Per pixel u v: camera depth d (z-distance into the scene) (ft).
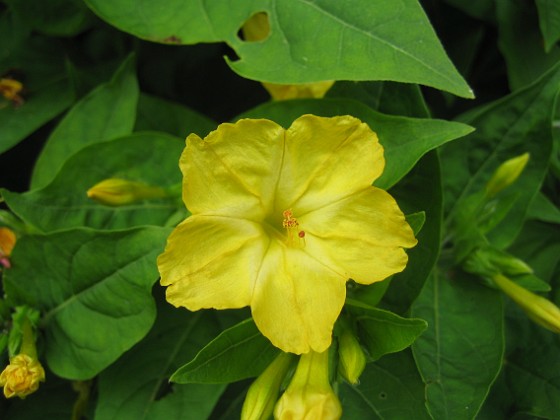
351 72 0.32
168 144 0.39
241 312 0.38
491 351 0.37
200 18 0.36
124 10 0.36
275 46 0.34
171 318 0.38
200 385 0.36
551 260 0.41
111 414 0.36
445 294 0.39
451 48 0.42
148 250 0.34
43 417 0.39
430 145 0.33
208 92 0.45
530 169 0.40
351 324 0.33
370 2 0.33
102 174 0.39
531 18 0.40
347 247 0.31
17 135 0.41
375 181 0.33
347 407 0.36
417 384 0.36
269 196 0.32
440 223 0.35
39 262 0.35
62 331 0.36
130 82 0.40
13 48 0.43
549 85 0.39
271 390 0.31
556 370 0.39
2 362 0.38
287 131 0.30
